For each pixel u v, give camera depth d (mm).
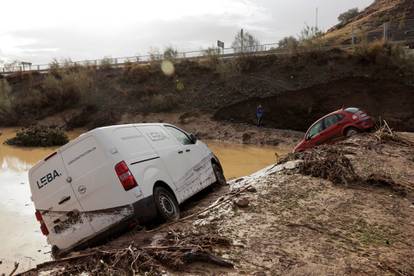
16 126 37469
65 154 6633
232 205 6707
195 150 9156
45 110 38844
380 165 9547
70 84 39188
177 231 5629
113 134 6637
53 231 6738
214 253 4754
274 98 30484
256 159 19719
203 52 40969
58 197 6656
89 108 36750
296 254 4730
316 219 5938
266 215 6133
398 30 49281
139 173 6555
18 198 12930
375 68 30188
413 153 11156
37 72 46844
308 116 27484
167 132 8469
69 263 4926
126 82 39500
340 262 4512
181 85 36125
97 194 6391
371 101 26953
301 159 10172
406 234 5422
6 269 7301
